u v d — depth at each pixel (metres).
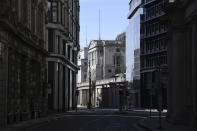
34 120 43.00
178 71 32.91
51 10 65.56
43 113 53.53
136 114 60.62
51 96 65.62
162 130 26.47
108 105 130.88
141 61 102.38
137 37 106.19
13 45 37.03
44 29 55.69
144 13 100.69
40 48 49.84
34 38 48.00
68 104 80.56
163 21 38.12
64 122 40.19
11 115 37.03
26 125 34.59
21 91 43.06
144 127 31.08
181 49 32.88
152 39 96.81
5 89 33.53
